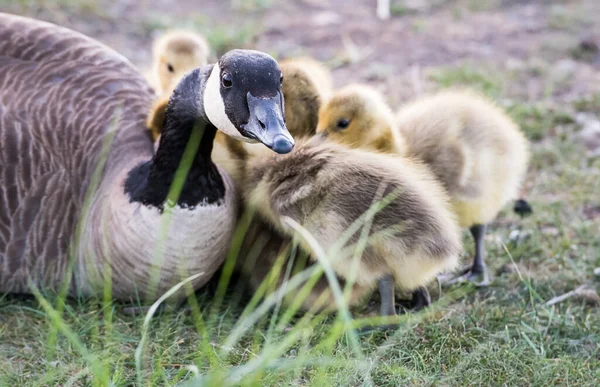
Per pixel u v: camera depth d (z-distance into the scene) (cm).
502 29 1970
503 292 1060
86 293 990
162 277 926
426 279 948
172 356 898
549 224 1230
